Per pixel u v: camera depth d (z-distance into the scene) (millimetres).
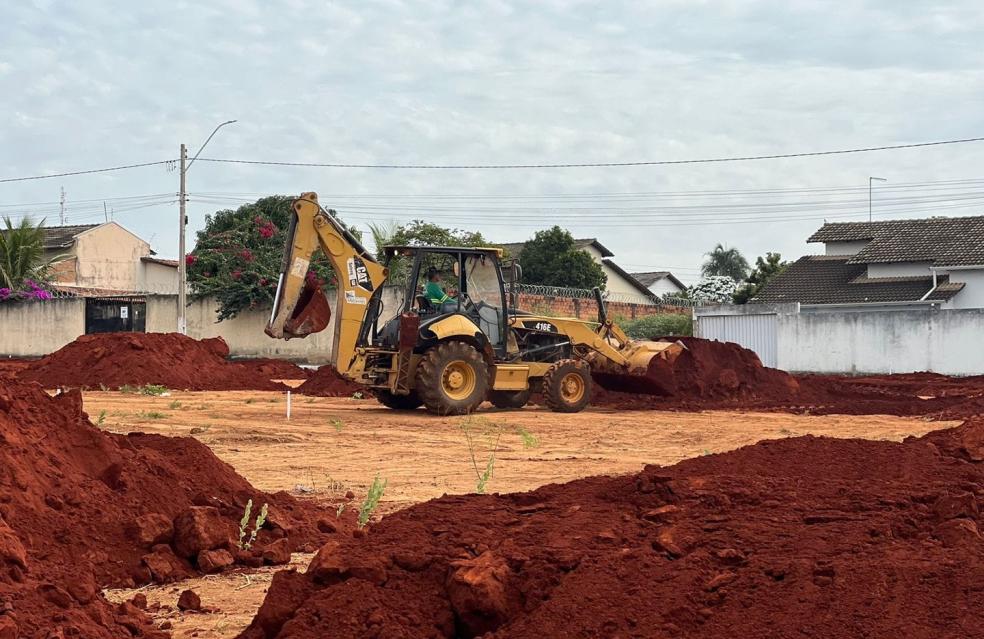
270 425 18391
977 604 5273
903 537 6555
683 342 25047
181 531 8383
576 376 21812
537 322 22281
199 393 27125
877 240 48656
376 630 5699
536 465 13992
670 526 6797
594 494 7992
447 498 8172
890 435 17688
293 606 6086
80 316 44906
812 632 5203
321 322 20688
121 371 28188
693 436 17562
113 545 8039
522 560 6211
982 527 6695
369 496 9125
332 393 26531
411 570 6266
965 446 9125
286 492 11055
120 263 60969
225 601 7465
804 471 8281
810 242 51844
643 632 5363
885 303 43906
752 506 7234
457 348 20375
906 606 5316
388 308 21719
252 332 41625
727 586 5711
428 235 41062
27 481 8062
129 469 8797
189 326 42906
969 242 46406
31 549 7539
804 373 35938
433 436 17234
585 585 5789
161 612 7152
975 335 33062
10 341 46438
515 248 63906
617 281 67875
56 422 8906
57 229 61688
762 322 36719
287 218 47156
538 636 5461
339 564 6250
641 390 23500
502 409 22484
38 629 6062
